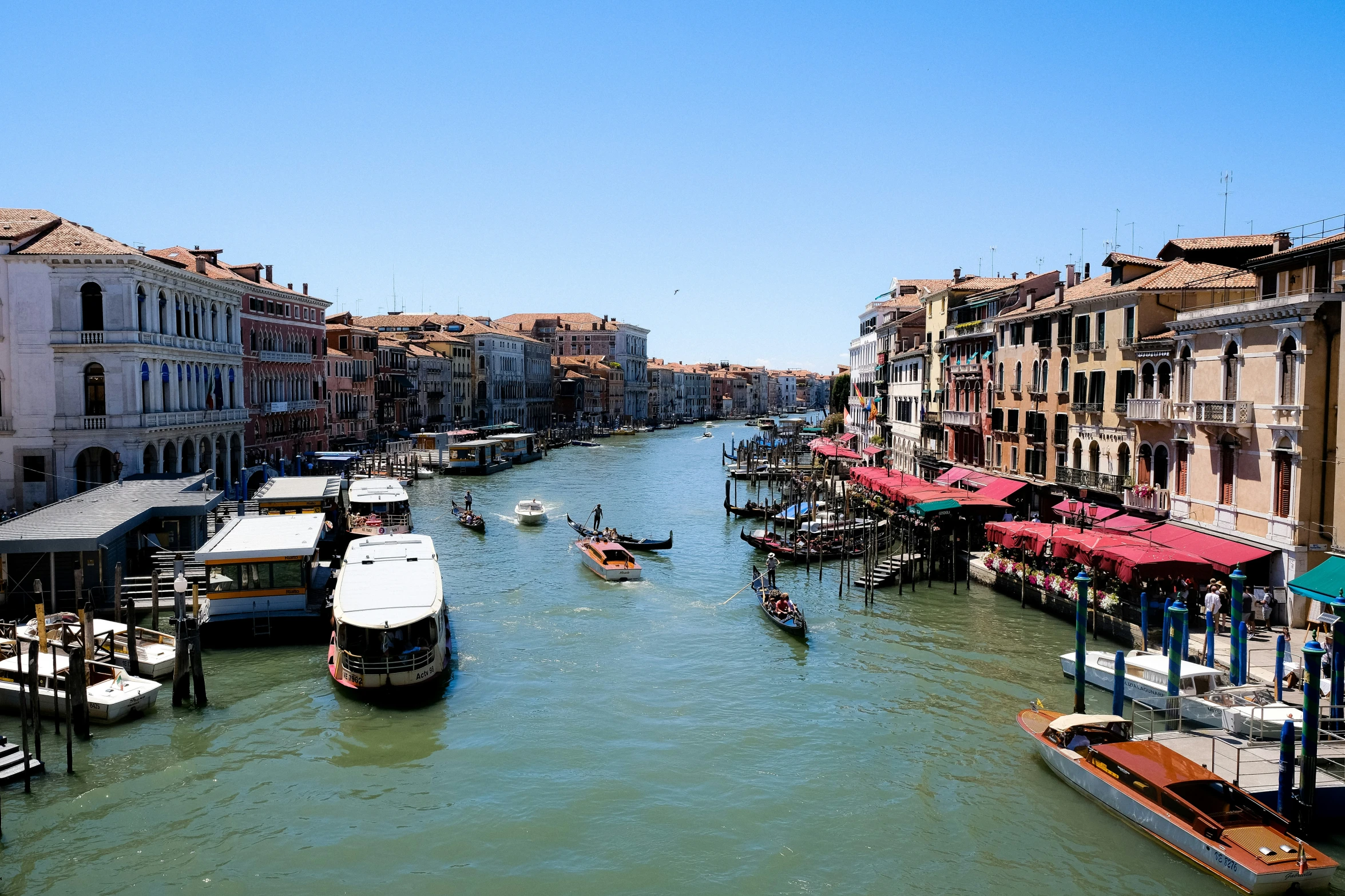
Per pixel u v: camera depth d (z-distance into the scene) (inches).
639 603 1316.4
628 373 6648.6
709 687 967.0
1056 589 1229.1
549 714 892.6
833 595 1380.4
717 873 626.8
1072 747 741.3
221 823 681.6
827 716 887.7
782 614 1176.8
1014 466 1792.6
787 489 2394.2
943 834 671.8
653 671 1016.2
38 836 658.8
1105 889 600.7
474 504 2405.3
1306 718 624.7
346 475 2620.6
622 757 797.9
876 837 668.7
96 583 1082.1
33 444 1561.3
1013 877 617.3
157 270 1665.8
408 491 2679.6
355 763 781.3
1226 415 1102.4
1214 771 677.9
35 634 940.6
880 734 844.0
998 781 749.9
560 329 6510.8
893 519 1734.7
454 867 630.5
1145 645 975.6
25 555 1073.5
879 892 603.8
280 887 605.6
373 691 902.4
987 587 1422.2
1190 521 1201.4
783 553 1630.2
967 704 916.6
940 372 2317.9
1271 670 879.1
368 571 1053.8
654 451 4416.8
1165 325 1274.6
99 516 1165.1
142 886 604.4
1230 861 583.2
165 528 1323.8
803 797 727.1
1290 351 1021.8
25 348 1556.3
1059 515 1574.8
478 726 863.7
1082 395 1523.1
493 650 1088.2
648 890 606.9
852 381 3912.4
